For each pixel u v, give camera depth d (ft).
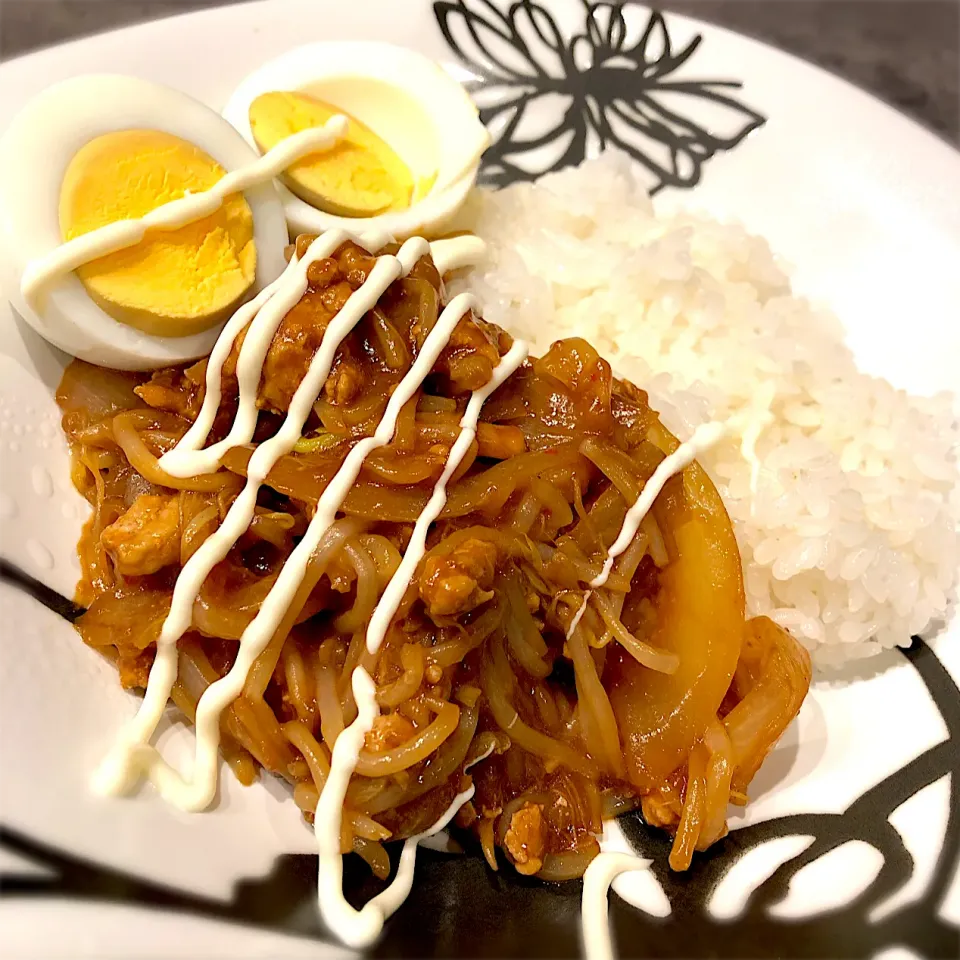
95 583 0.62
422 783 0.57
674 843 0.60
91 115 0.61
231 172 0.66
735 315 0.79
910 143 0.85
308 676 0.60
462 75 0.89
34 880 0.48
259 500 0.61
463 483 0.60
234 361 0.60
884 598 0.69
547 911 0.58
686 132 0.90
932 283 0.80
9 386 0.62
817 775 0.65
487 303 0.75
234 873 0.54
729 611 0.62
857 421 0.74
